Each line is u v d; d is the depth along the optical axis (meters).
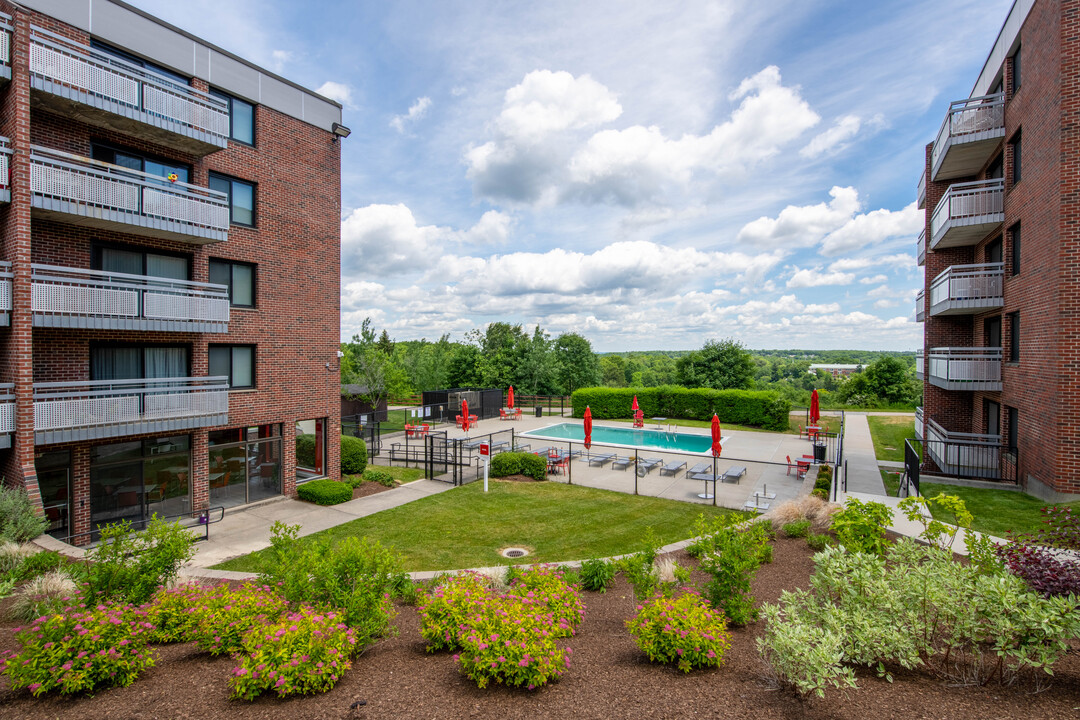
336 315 18.69
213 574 9.91
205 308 14.23
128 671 4.89
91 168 12.23
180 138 13.90
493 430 30.95
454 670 5.22
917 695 4.43
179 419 13.78
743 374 45.25
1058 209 12.01
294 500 16.55
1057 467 12.12
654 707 4.35
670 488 17.55
